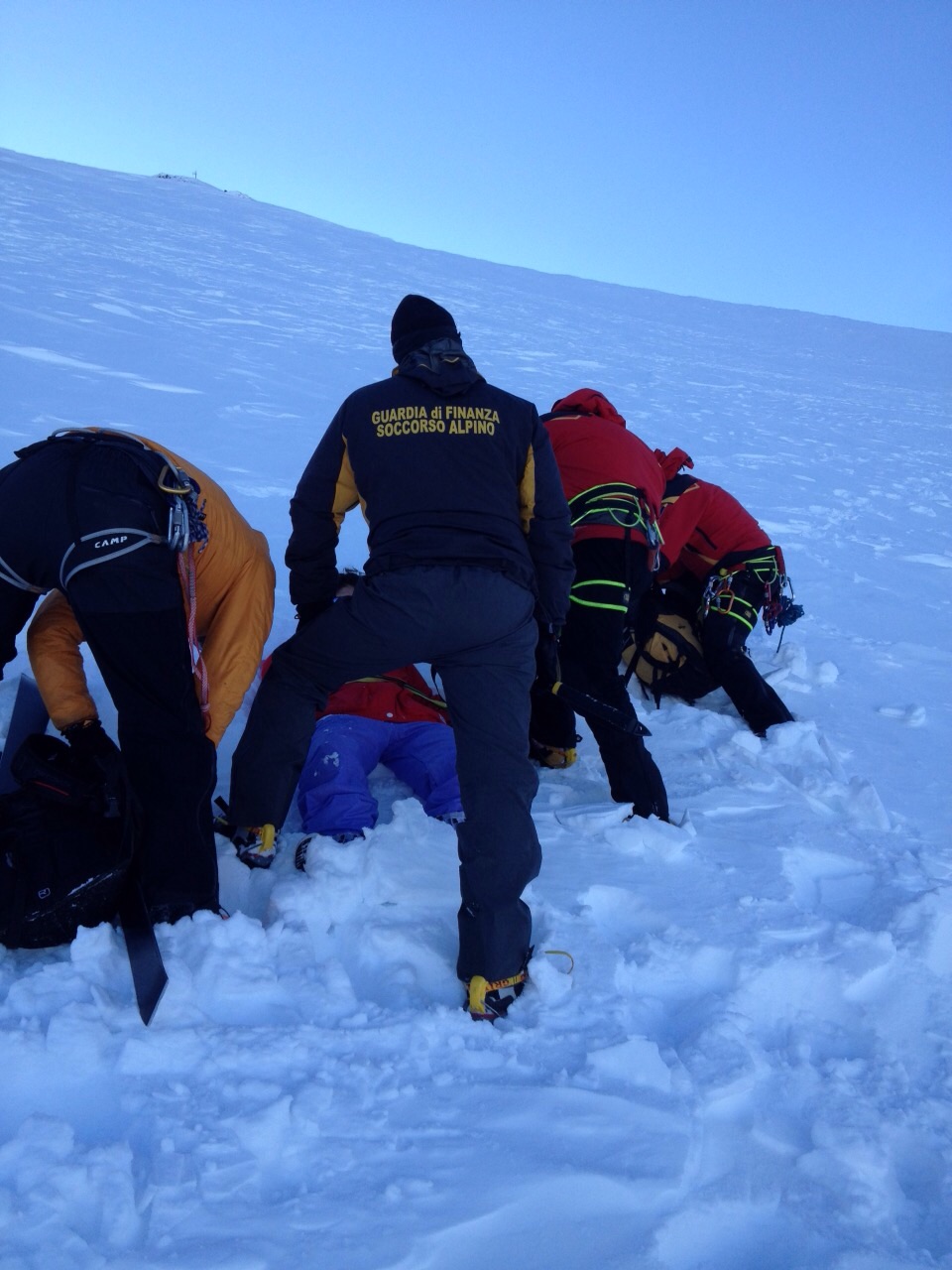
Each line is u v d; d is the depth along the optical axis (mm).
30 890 2182
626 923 2635
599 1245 1693
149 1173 1694
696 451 10289
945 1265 1738
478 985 2172
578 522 3277
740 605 4004
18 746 2695
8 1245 1543
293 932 2348
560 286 27656
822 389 17516
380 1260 1603
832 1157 1892
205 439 6781
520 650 2439
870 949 2479
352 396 2572
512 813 2301
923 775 3691
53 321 9891
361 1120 1854
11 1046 1905
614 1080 2012
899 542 7699
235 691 2609
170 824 2301
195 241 20844
